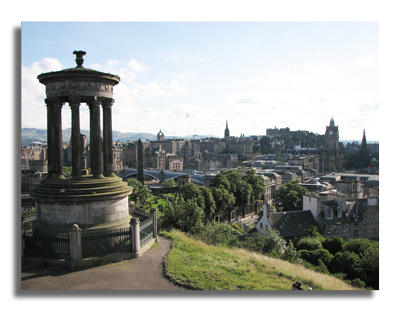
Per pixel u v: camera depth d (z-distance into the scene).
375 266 37.25
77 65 24.80
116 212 24.48
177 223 35.38
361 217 70.00
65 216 23.08
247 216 130.00
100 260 21.38
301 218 68.06
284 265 27.52
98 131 24.66
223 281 19.45
